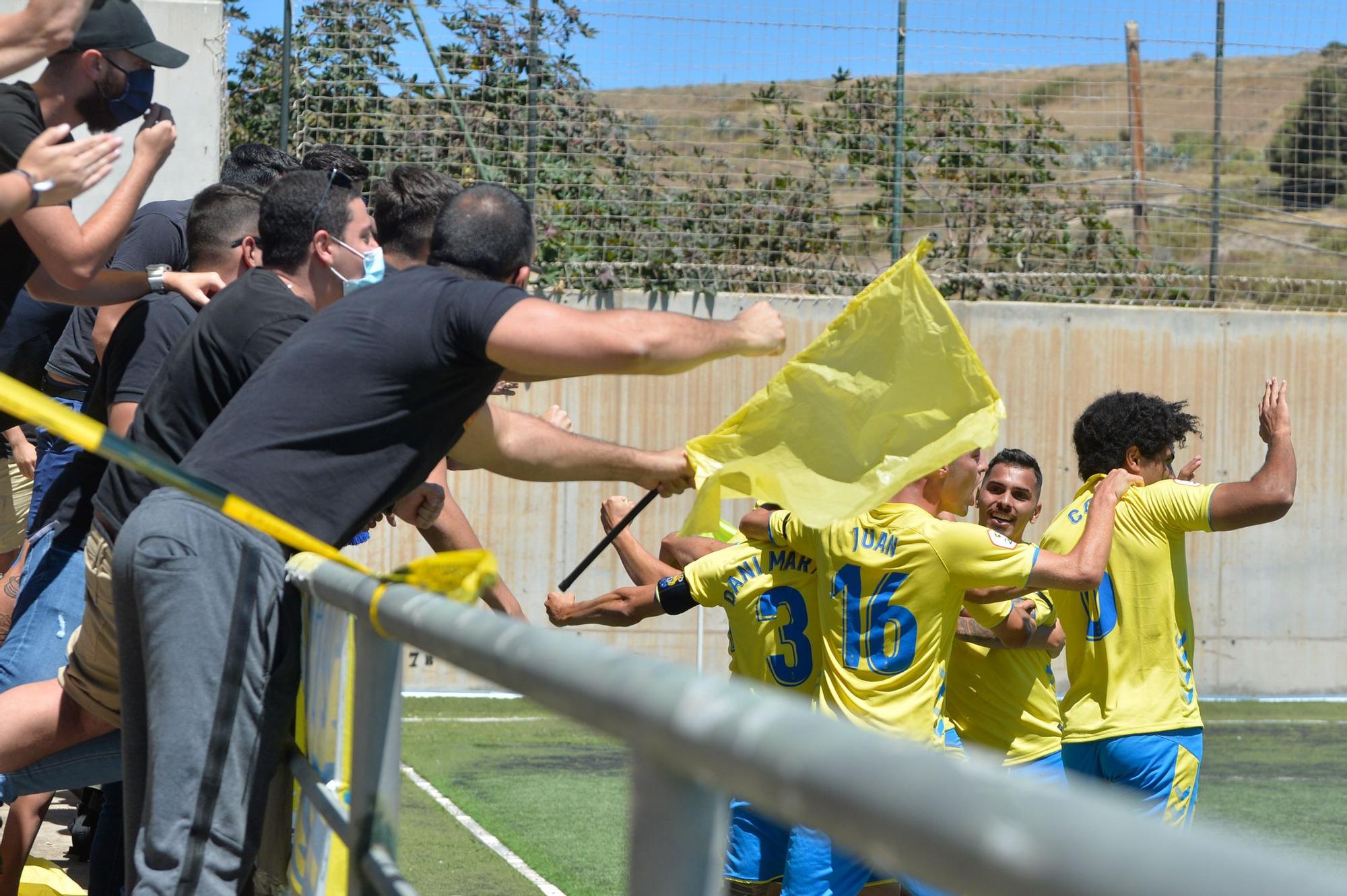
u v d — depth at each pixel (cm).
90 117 311
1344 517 1230
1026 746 470
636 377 1162
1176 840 40
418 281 247
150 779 227
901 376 319
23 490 614
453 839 383
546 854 556
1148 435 501
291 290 294
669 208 1181
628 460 332
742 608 458
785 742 58
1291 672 1215
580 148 1163
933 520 420
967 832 45
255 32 1249
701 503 328
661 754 75
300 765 230
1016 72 1254
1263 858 38
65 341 498
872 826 50
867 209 1215
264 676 233
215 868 227
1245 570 1212
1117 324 1221
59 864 553
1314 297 1262
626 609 497
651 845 84
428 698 845
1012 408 1211
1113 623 471
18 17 267
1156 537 469
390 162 1126
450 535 379
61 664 361
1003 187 1245
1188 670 480
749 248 1197
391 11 1120
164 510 231
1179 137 1294
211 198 377
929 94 1233
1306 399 1237
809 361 323
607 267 1170
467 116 1141
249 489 231
